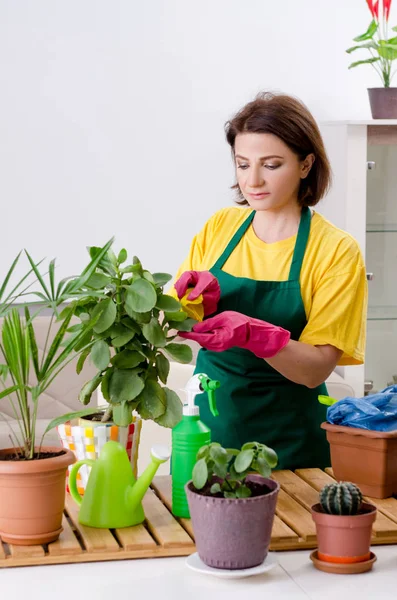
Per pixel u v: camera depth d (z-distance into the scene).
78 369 1.75
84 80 3.94
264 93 2.09
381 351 3.98
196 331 1.81
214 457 1.37
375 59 3.87
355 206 3.80
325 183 2.13
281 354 1.94
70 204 3.97
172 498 1.61
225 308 2.15
